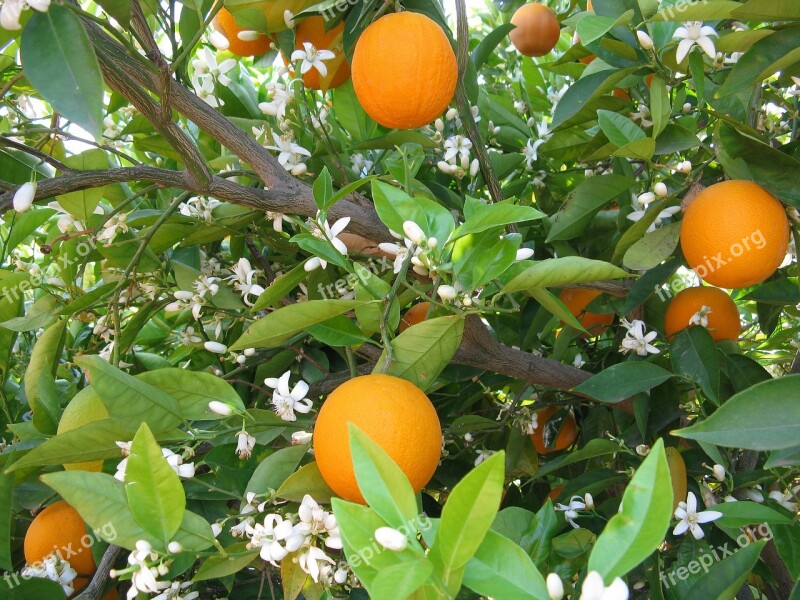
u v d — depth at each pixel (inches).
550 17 31.5
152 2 19.5
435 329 17.7
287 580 18.3
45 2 12.7
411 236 16.9
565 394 32.1
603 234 29.5
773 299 26.0
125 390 17.5
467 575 12.0
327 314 17.9
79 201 23.7
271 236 29.4
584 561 18.2
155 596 18.6
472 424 28.6
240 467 22.5
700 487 23.2
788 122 28.4
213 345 24.5
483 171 25.5
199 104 19.3
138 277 27.1
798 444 12.2
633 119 26.2
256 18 22.9
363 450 12.5
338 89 26.8
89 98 12.4
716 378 22.3
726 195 19.9
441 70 19.3
